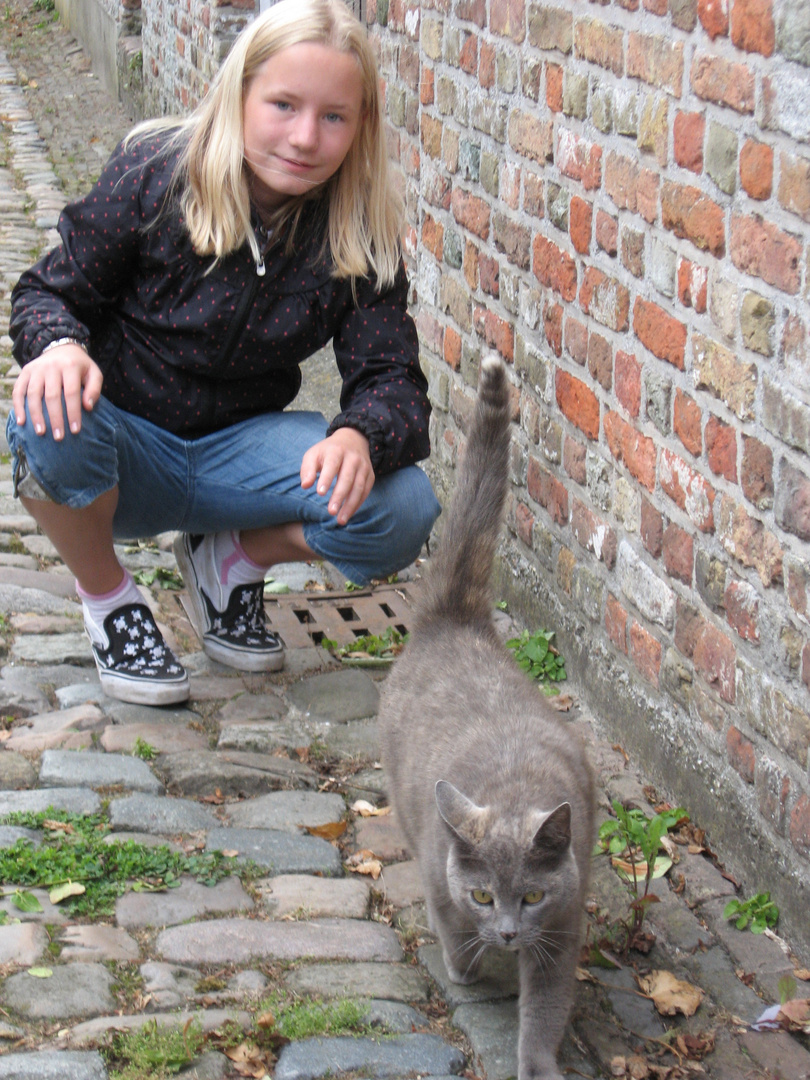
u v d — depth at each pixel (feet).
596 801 7.92
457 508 8.29
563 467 9.25
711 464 7.97
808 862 7.52
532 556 9.69
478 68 9.73
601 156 8.59
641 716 8.64
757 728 7.79
